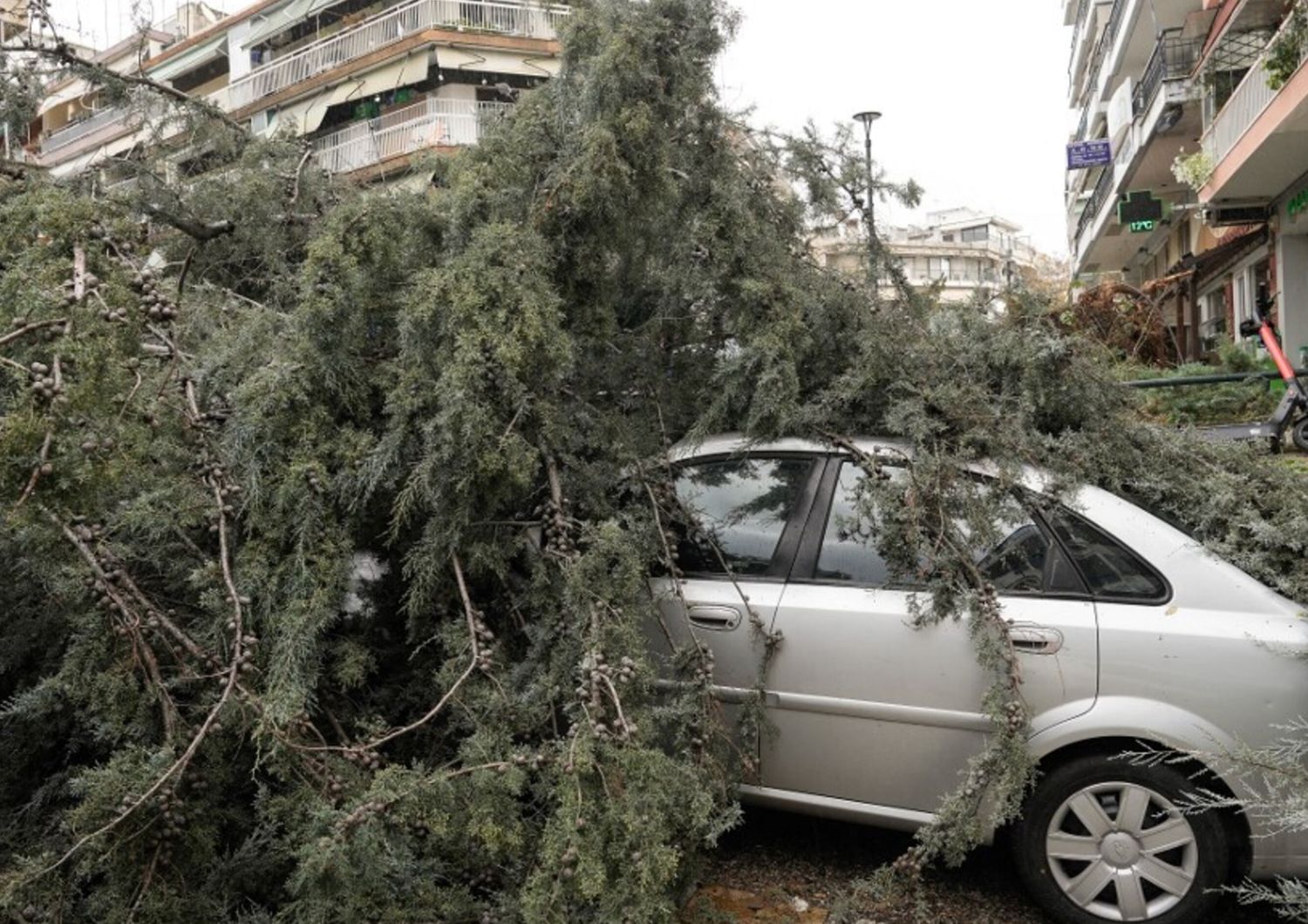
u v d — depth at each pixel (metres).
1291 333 17.95
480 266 3.27
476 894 2.90
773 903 3.51
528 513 3.46
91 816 2.58
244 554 3.05
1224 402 9.07
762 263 4.01
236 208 4.48
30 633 3.38
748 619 3.58
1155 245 33.06
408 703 3.38
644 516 3.61
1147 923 3.18
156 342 3.15
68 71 4.35
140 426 2.64
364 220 3.45
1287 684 3.03
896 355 3.83
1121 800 3.22
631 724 2.71
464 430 3.02
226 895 2.79
